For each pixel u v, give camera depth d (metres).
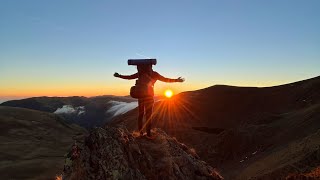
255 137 101.44
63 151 150.50
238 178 68.12
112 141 9.52
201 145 125.00
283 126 104.31
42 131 199.88
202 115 169.38
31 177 92.94
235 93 196.50
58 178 9.49
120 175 8.94
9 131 186.00
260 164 70.94
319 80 182.00
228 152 103.19
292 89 187.12
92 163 9.05
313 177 34.16
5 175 93.38
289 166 50.22
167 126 149.62
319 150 49.34
